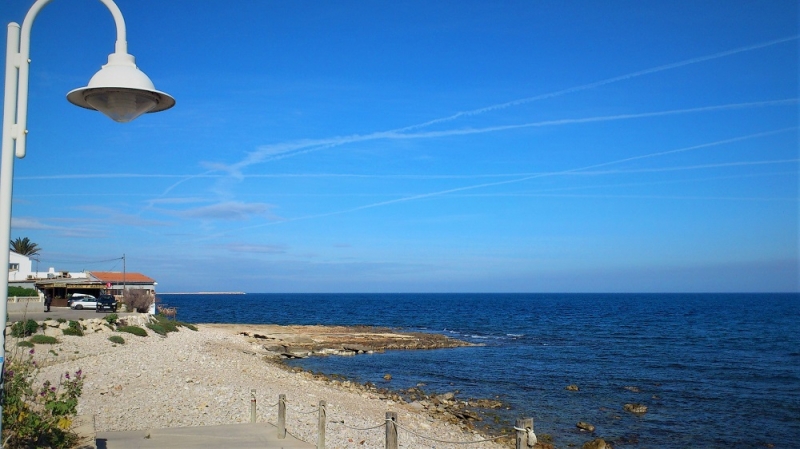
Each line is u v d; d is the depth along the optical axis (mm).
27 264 66062
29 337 26609
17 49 5078
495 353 49406
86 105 5891
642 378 35250
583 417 24484
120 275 80688
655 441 21094
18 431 7812
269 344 52250
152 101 5777
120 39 5645
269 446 11562
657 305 179875
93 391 18734
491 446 18406
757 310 139625
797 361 43844
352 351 49656
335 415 19031
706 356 47000
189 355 32438
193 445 11602
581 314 121438
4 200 5031
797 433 22453
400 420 20812
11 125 5043
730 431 22656
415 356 47250
